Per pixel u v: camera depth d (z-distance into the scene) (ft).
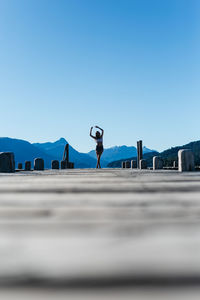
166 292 2.19
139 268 2.59
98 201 6.97
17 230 4.05
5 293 2.19
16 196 8.07
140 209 5.78
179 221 4.60
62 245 3.29
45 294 2.18
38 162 43.06
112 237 3.63
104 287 2.27
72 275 2.45
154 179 14.32
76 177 17.10
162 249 3.10
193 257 2.85
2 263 2.72
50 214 5.33
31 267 2.62
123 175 18.99
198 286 2.29
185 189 9.55
